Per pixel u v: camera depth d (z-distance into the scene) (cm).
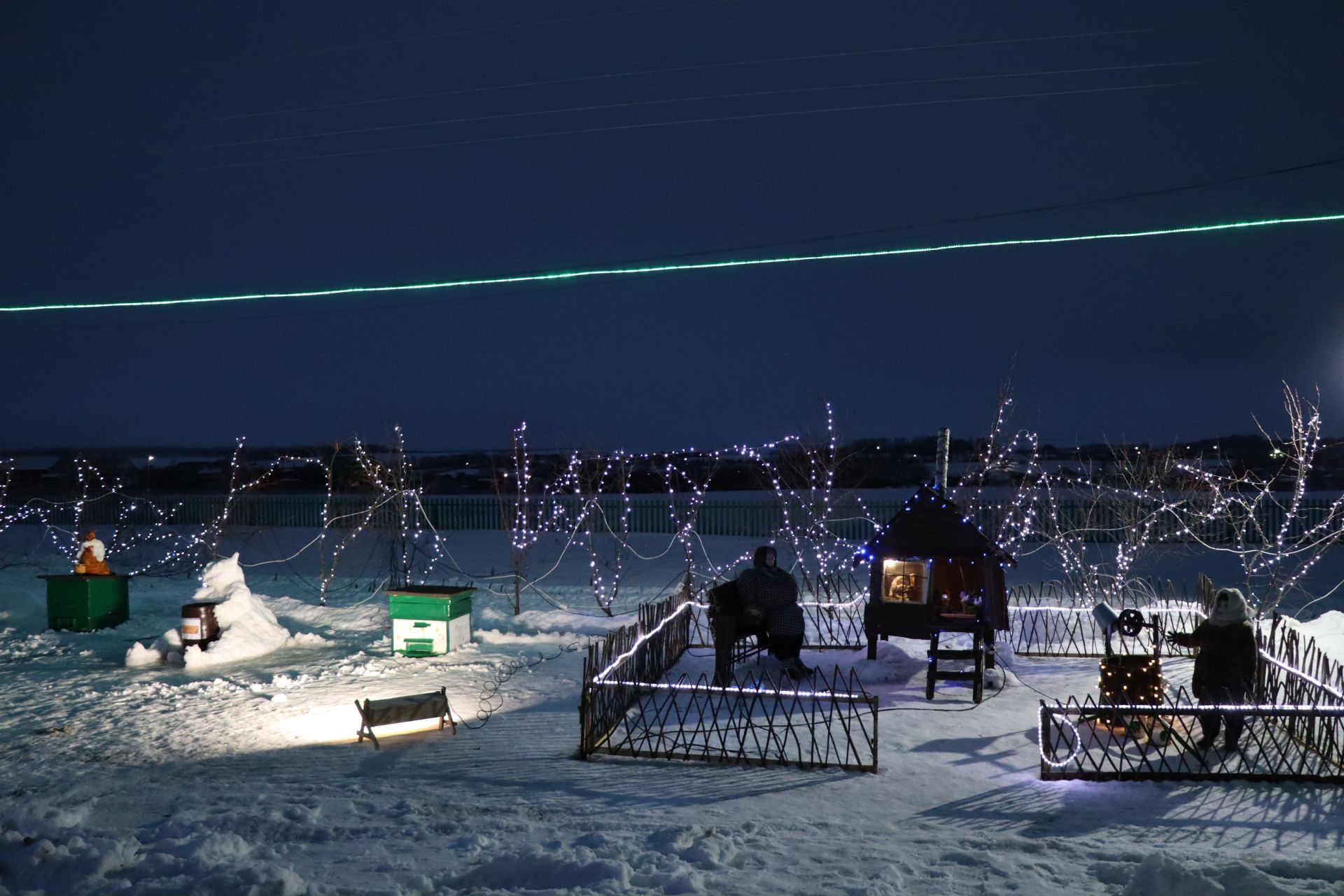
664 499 2983
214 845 564
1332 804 675
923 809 671
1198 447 3036
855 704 950
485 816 652
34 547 2644
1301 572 1548
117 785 733
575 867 534
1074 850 587
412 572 2109
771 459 2805
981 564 1079
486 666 1161
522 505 2198
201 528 2816
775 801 688
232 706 980
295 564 2317
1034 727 871
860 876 536
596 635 1369
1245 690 784
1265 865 545
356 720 915
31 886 530
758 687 805
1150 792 702
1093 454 2525
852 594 1639
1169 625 1287
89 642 1361
